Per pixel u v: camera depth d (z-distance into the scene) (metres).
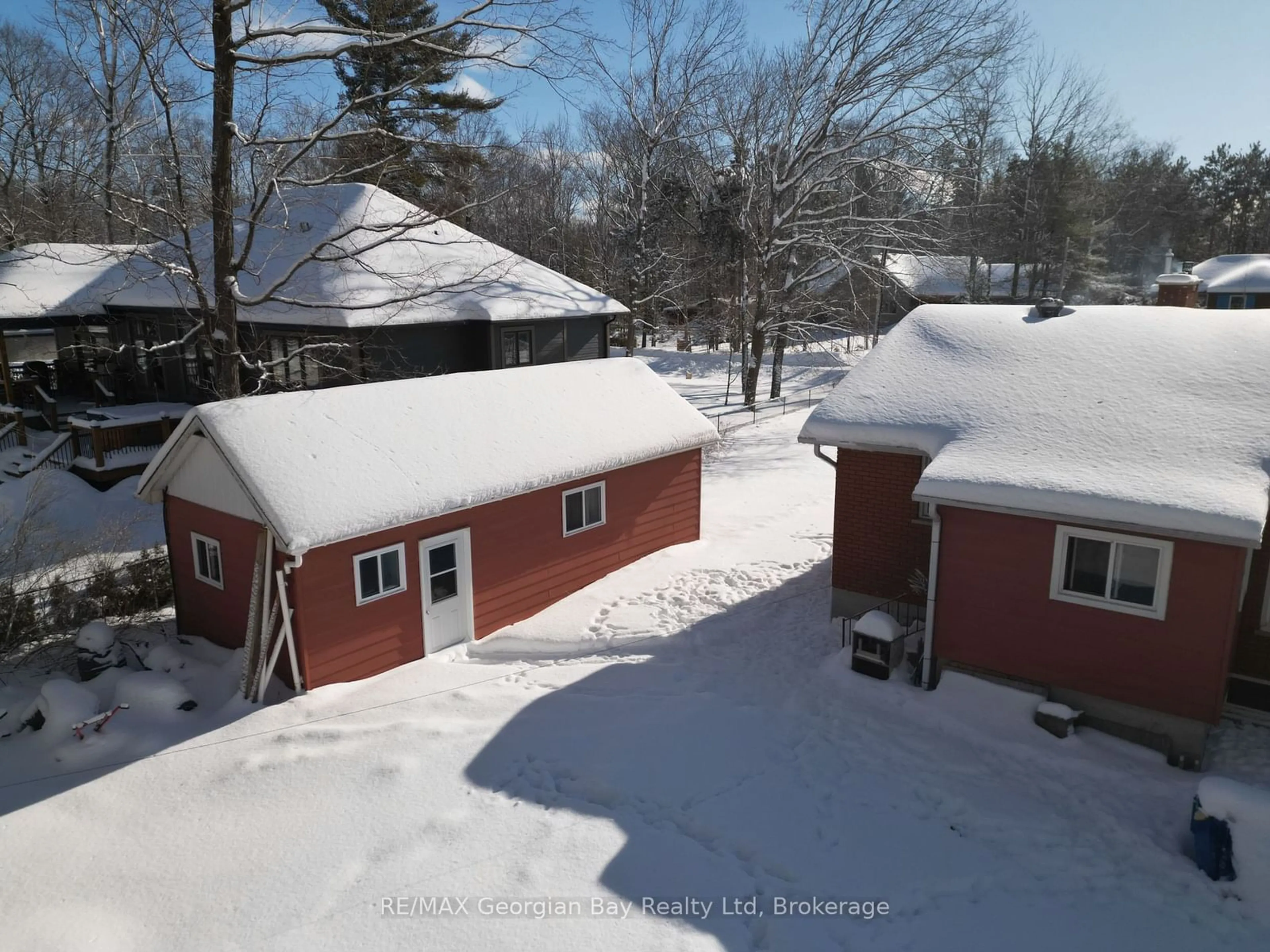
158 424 22.25
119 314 27.00
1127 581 9.33
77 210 33.44
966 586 10.37
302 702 10.98
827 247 32.03
